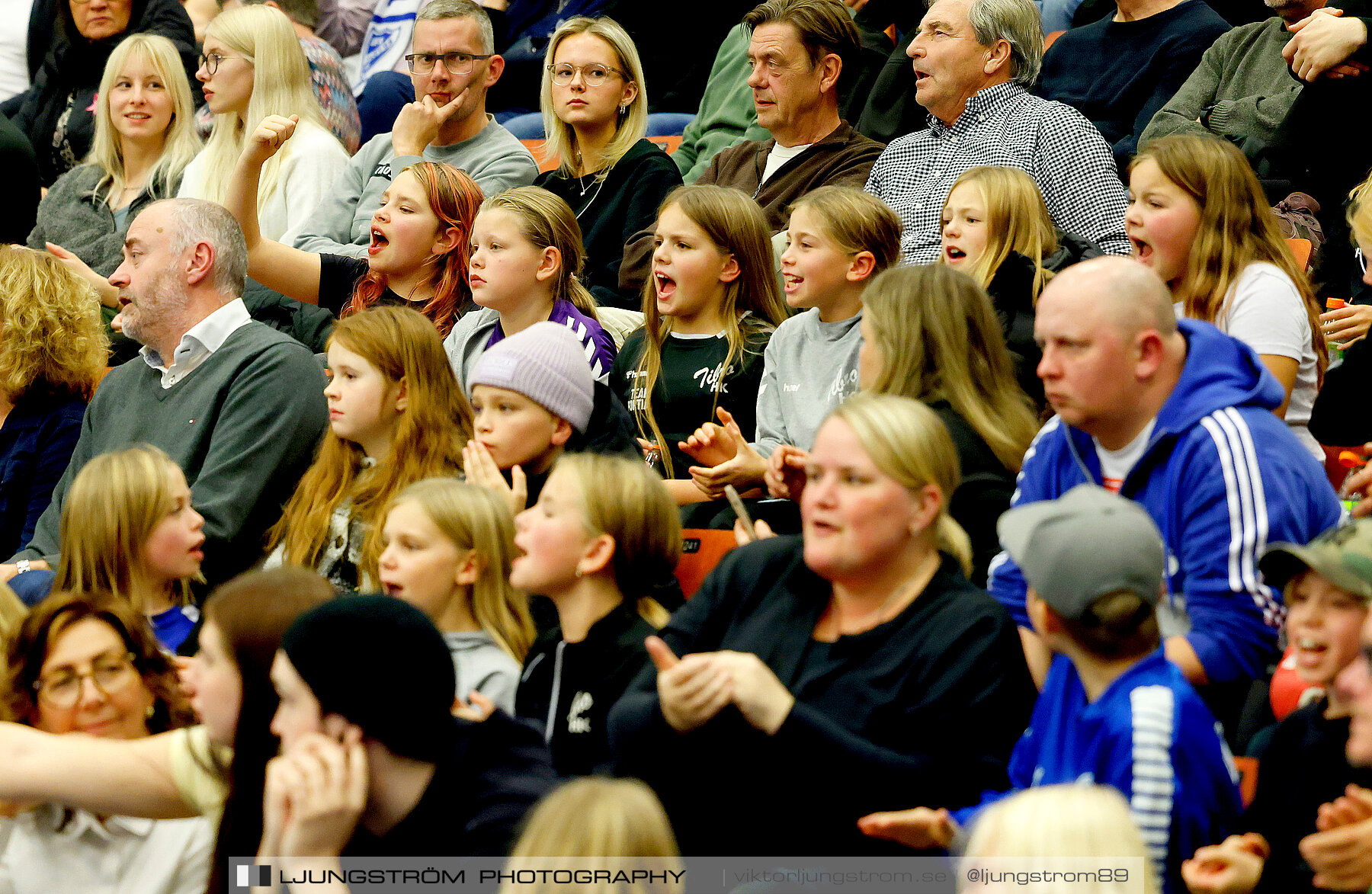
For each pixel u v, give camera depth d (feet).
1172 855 28.96
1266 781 31.73
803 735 29.55
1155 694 29.30
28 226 79.00
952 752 31.17
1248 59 68.95
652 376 56.08
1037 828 24.32
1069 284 36.35
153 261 56.90
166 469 47.44
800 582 34.06
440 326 64.13
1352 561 30.42
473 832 28.37
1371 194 47.88
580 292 59.52
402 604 28.50
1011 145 63.36
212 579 52.80
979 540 38.96
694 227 55.31
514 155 76.38
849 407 32.73
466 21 75.61
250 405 55.11
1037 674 34.99
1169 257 45.03
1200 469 35.22
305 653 27.76
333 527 48.75
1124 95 73.10
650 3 94.89
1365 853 27.37
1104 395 36.09
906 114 75.92
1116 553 29.45
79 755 32.32
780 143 72.23
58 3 97.14
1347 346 49.21
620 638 37.01
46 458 60.90
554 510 37.35
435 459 48.98
